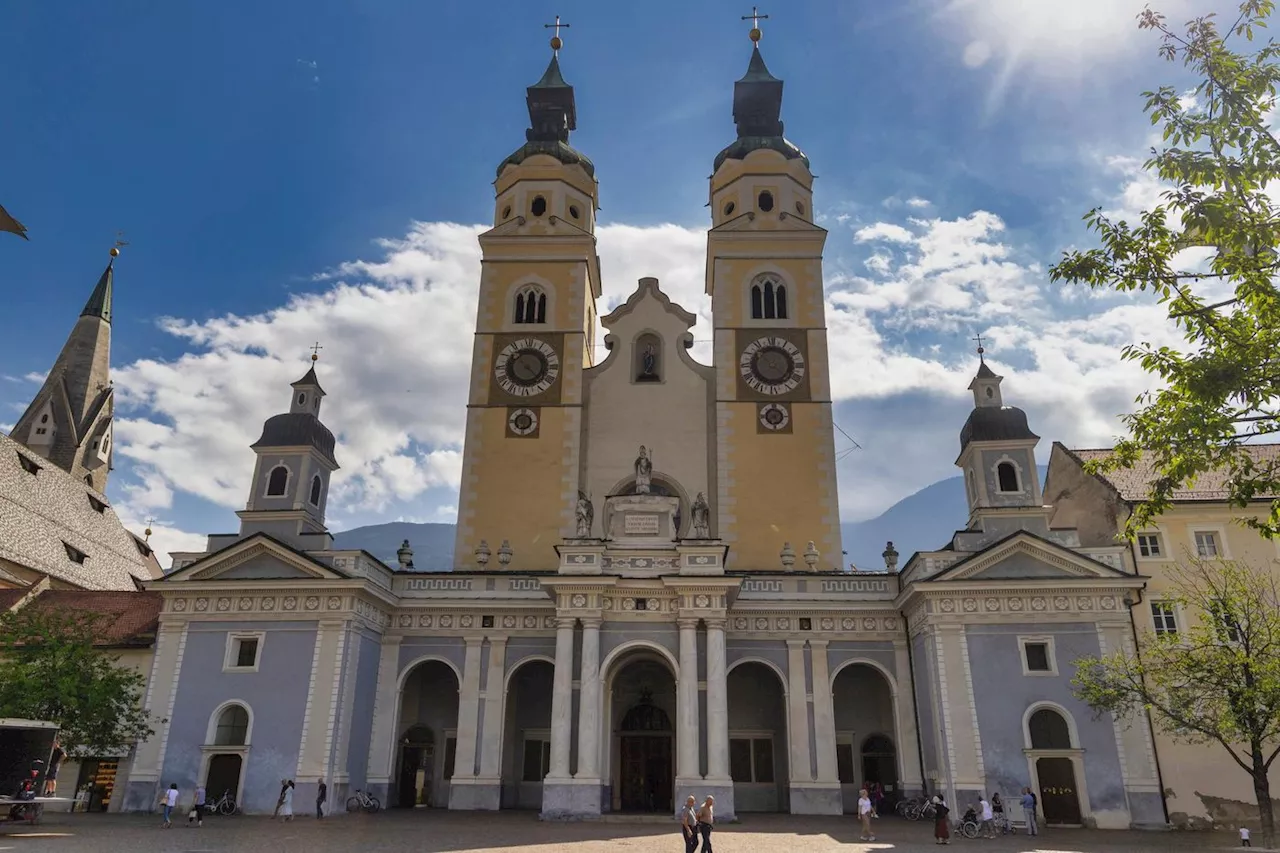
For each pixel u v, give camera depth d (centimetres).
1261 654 3231
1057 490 5344
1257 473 1814
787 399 5475
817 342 5616
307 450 4847
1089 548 4378
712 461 5409
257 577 4234
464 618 4559
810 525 5197
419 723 4662
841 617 4572
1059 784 3862
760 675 4750
